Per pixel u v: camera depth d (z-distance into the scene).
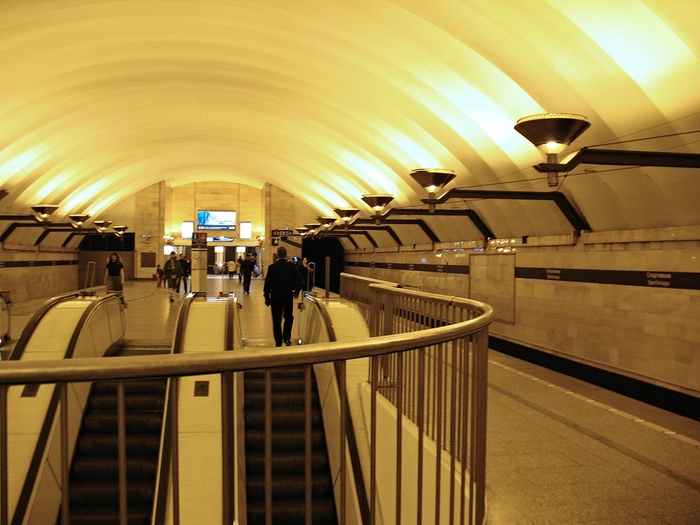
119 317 11.95
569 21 8.44
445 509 4.11
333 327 8.83
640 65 8.20
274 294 10.85
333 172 28.16
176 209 45.03
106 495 6.81
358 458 6.39
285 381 9.15
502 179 14.30
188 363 1.98
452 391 3.00
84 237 39.22
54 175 26.41
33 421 6.65
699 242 8.48
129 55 16.00
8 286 25.66
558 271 12.32
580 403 8.91
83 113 21.70
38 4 11.32
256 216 45.66
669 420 8.19
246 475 7.48
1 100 16.30
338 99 17.45
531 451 6.54
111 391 8.60
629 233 9.99
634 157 7.34
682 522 4.82
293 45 14.47
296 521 6.94
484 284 16.17
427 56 12.29
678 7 6.92
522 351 13.88
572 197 11.70
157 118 25.08
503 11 9.10
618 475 5.84
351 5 11.03
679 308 8.84
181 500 5.73
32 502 5.86
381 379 6.36
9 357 8.30
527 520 4.81
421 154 17.95
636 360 9.79
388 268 27.45
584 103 9.98
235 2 11.91
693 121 8.13
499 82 11.42
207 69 17.69
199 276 17.03
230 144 30.97
